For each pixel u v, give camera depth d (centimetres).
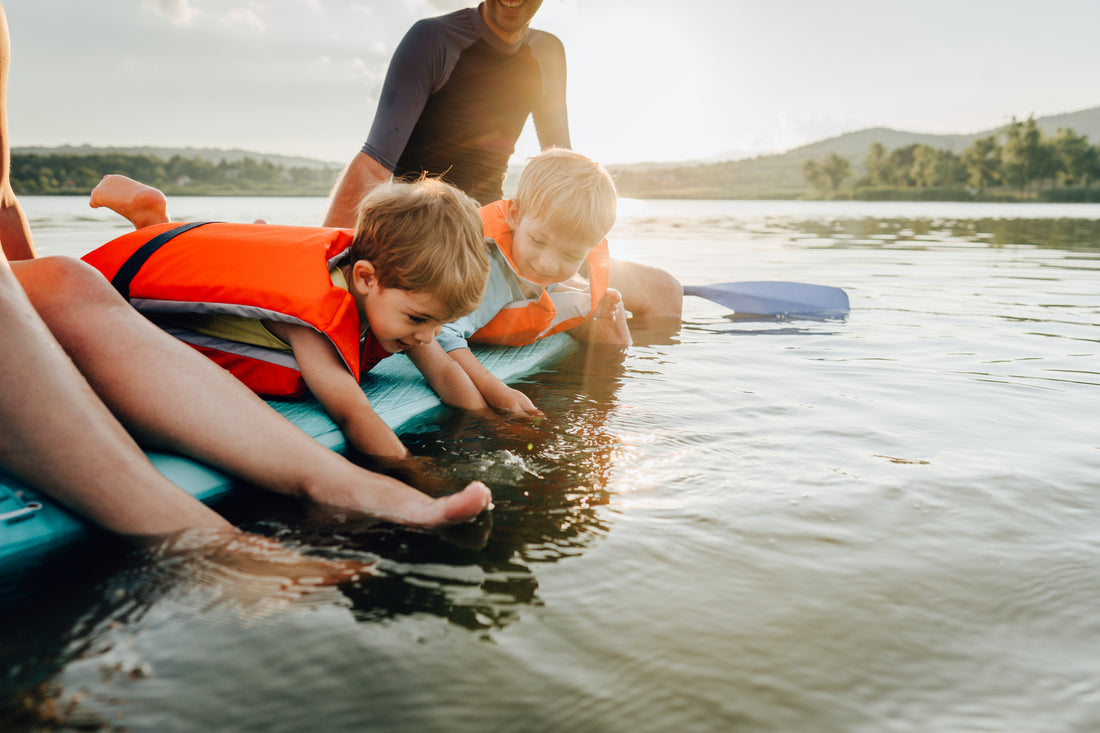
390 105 293
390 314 164
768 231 1154
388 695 73
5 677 73
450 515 115
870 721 72
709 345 274
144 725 67
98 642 79
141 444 129
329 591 93
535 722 70
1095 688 78
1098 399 196
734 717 72
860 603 94
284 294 155
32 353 108
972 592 98
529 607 91
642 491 130
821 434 164
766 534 114
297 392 170
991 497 129
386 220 159
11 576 93
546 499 126
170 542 103
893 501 127
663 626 88
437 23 296
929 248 783
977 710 74
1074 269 552
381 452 148
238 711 70
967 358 248
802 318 338
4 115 180
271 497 125
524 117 338
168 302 162
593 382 214
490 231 238
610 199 232
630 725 71
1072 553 109
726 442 158
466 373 196
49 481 104
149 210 232
